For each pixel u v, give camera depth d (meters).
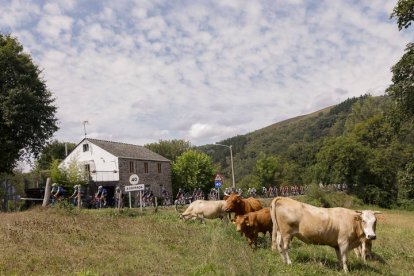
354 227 11.30
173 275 9.88
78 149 53.59
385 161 69.62
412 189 36.53
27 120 39.62
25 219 17.42
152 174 57.88
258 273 10.14
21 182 58.84
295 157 105.25
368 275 10.87
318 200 53.06
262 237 15.18
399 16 31.50
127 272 9.90
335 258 12.43
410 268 12.83
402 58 31.47
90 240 13.59
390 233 24.77
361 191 68.94
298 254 12.37
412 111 32.56
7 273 9.45
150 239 14.31
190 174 69.38
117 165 50.75
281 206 11.57
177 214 23.70
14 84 39.59
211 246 12.52
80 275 9.26
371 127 82.81
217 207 19.30
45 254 11.22
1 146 37.88
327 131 162.00
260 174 81.75
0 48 38.75
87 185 45.53
